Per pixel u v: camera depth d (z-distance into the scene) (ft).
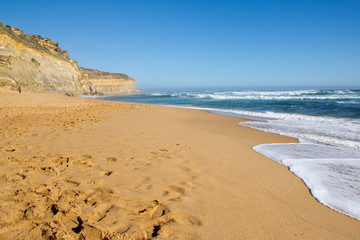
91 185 9.11
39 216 6.81
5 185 8.58
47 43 160.45
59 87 135.64
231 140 20.29
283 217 7.72
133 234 6.24
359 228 7.27
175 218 7.20
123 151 14.08
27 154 12.33
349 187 10.36
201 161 13.15
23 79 98.89
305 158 14.90
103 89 248.11
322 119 34.81
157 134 20.47
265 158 14.80
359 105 53.72
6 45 90.48
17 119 24.58
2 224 6.28
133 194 8.58
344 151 16.96
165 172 11.06
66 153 12.93
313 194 9.58
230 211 7.88
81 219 6.80
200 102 85.76
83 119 27.30
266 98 96.78
